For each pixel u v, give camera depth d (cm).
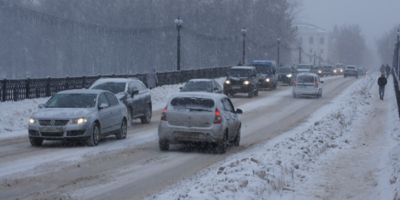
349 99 3147
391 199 741
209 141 1205
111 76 2928
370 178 909
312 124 1953
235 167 865
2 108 1872
